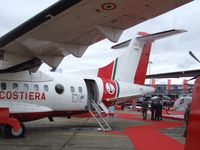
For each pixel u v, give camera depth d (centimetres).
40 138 1123
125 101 1639
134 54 1695
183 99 1994
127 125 1694
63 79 1372
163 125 1767
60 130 1383
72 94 1375
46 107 1279
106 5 713
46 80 1291
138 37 1702
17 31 940
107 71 1616
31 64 1177
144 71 1725
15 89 1191
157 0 670
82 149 936
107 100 1541
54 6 754
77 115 1466
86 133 1303
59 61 1181
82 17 804
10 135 1110
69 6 736
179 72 1902
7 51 1116
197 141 324
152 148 999
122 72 1656
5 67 1130
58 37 985
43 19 838
